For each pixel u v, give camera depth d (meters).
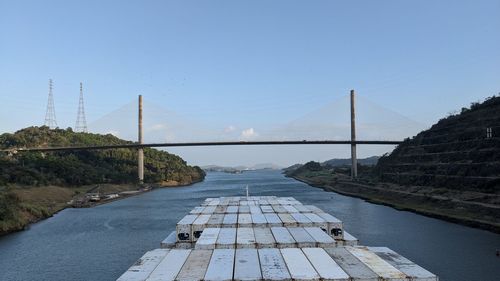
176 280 18.31
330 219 35.31
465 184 84.31
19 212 67.88
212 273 19.25
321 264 20.61
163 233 57.25
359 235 52.25
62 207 92.12
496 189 75.19
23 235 57.31
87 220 72.19
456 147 104.44
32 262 41.84
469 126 110.75
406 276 18.56
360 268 19.88
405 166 120.44
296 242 26.05
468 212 66.81
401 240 48.84
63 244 50.66
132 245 49.47
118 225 65.44
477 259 39.62
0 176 98.69
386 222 63.22
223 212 41.00
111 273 37.69
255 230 30.69
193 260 21.81
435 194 86.50
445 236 51.12
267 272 19.28
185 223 33.69
